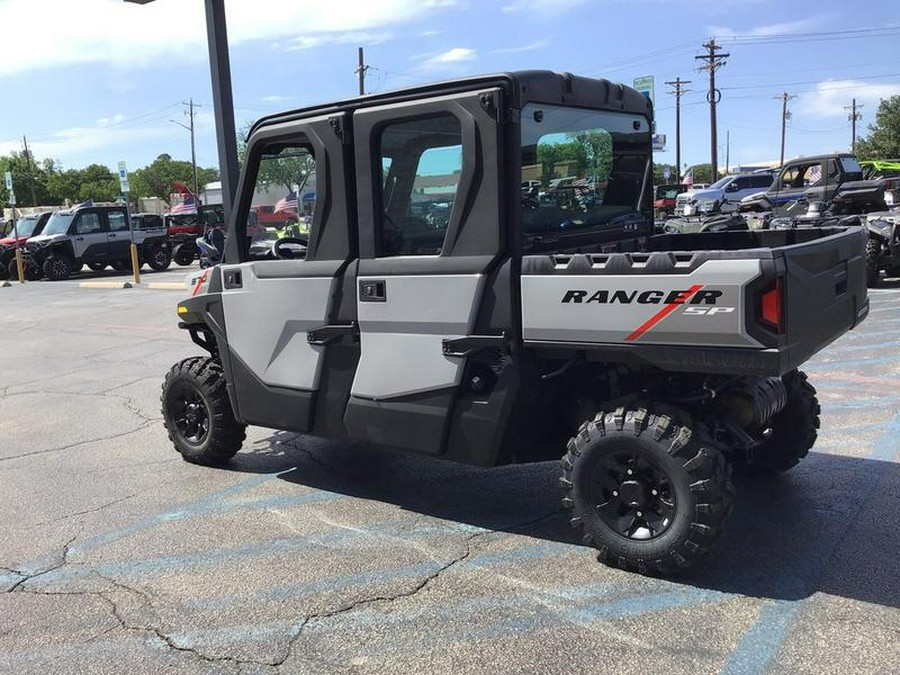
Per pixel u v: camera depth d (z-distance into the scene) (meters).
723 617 3.17
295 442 5.99
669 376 3.70
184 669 2.99
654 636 3.05
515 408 3.72
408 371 3.95
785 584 3.41
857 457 4.97
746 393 3.76
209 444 5.32
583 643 3.03
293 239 4.48
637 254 3.27
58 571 3.89
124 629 3.30
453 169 3.69
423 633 3.16
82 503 4.86
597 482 3.59
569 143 4.02
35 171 96.75
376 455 5.59
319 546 4.05
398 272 3.91
